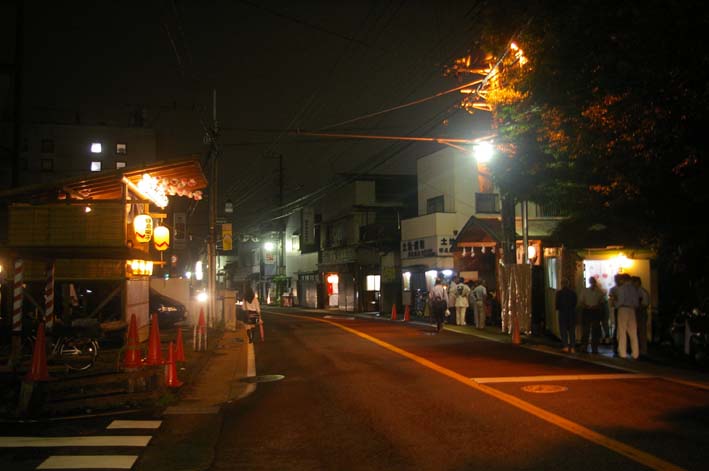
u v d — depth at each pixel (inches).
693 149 393.4
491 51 546.0
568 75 424.2
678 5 337.1
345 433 310.7
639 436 289.9
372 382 453.4
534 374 476.7
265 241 2780.5
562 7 415.5
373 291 1633.9
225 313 1063.0
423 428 315.6
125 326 602.2
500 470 244.7
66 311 663.1
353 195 1782.7
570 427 307.7
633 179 471.8
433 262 1311.5
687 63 355.6
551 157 581.6
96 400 381.1
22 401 362.0
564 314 609.9
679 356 566.3
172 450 285.3
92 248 530.3
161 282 1034.1
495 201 1331.2
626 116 404.5
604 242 716.0
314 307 2078.0
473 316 994.1
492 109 658.8
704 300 528.7
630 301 560.1
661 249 564.1
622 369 501.7
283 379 488.4
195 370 528.4
